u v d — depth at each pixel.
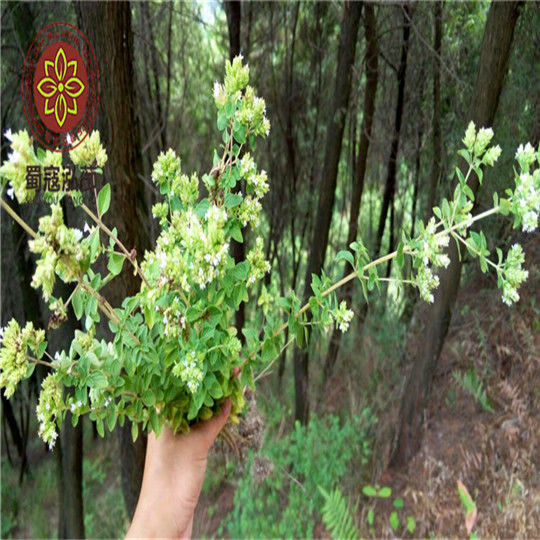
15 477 5.09
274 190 4.67
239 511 3.63
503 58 2.24
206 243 0.91
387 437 3.36
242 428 1.41
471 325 3.32
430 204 3.66
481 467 2.76
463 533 2.61
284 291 5.32
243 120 1.05
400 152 4.12
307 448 3.38
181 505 1.07
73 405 0.98
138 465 2.66
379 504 3.02
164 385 1.01
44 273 0.81
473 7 3.26
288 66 4.34
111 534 4.32
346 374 4.13
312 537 3.01
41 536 4.56
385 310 4.16
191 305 0.98
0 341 0.91
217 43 4.32
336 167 3.46
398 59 3.88
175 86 4.38
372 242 4.63
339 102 3.34
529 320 2.98
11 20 3.22
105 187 0.93
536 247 2.93
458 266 2.68
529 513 2.45
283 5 4.10
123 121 1.99
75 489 3.63
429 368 3.01
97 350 1.02
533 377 2.82
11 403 4.79
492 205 2.96
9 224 3.41
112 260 0.98
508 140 2.86
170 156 1.09
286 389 4.70
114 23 1.91
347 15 3.21
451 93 3.46
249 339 1.08
